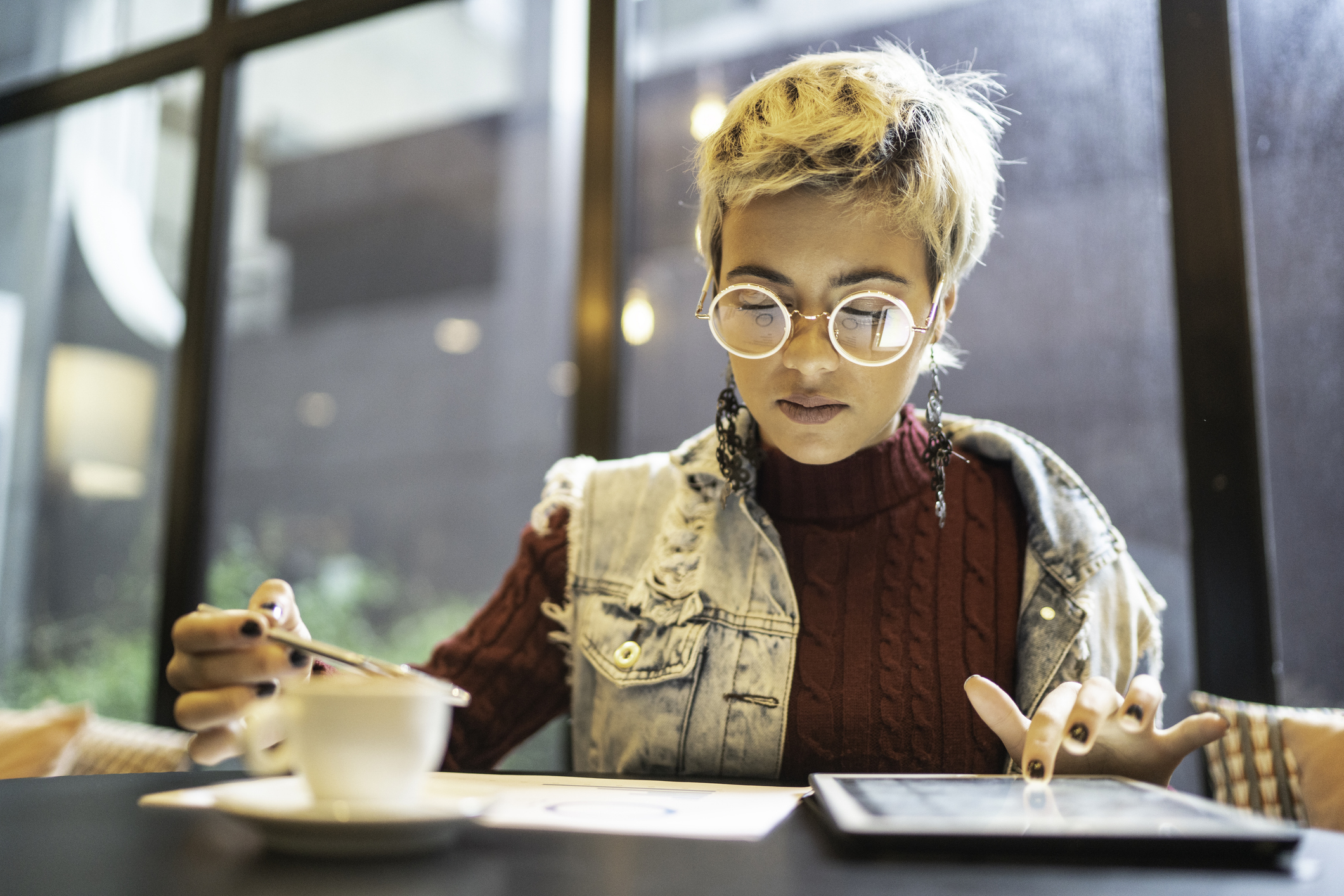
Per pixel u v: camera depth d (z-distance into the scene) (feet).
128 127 10.00
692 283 6.97
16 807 2.06
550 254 27.50
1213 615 5.30
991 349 5.99
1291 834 1.60
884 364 3.01
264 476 27.89
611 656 3.53
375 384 29.53
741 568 3.52
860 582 3.49
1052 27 6.07
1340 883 1.49
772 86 3.22
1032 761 2.22
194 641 2.16
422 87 17.99
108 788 2.33
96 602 9.85
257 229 15.06
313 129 20.56
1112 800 1.94
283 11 8.82
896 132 3.04
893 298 2.96
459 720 3.54
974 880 1.49
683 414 6.84
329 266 26.63
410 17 8.45
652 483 3.87
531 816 1.98
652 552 3.66
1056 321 5.88
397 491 29.86
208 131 9.00
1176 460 5.55
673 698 3.42
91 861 1.57
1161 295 5.69
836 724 3.29
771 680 3.37
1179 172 5.63
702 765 3.38
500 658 3.69
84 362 10.25
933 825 1.68
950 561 3.50
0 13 10.84
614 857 1.63
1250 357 5.40
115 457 10.02
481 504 29.99
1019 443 3.65
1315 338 5.32
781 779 3.11
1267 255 5.47
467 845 1.71
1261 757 4.40
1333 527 5.20
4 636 10.07
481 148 22.24
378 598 19.36
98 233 10.25
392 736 1.71
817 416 3.10
